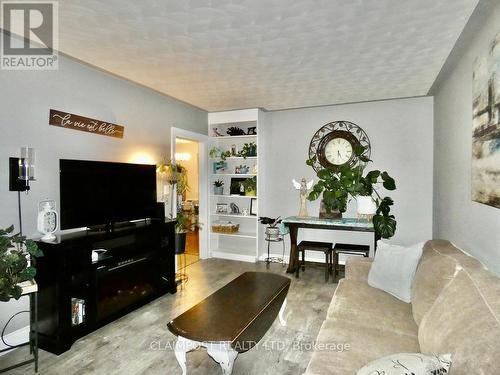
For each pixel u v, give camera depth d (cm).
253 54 280
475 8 197
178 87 377
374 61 294
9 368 207
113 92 336
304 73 329
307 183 463
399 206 440
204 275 426
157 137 402
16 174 234
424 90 390
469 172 241
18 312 248
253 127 505
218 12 210
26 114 253
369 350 160
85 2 197
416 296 199
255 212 505
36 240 248
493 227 190
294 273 432
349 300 225
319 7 204
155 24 226
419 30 232
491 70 184
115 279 296
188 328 178
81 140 300
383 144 447
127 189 323
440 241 237
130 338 256
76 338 249
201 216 518
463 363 104
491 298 128
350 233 467
